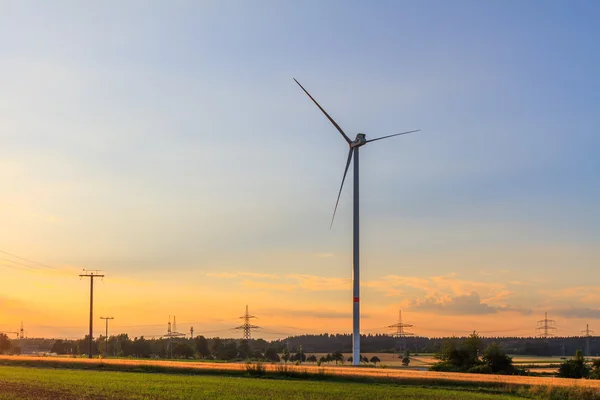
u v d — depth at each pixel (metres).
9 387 67.56
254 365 89.94
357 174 108.38
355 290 105.00
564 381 76.19
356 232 106.81
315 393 62.31
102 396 59.38
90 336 166.00
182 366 96.25
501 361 111.12
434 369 113.62
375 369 97.44
